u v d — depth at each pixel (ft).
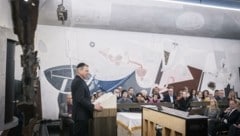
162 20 24.26
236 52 28.04
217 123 19.25
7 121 10.51
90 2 21.93
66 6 21.49
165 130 12.21
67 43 23.16
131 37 24.82
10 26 14.57
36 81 16.61
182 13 24.30
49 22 22.30
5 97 10.26
